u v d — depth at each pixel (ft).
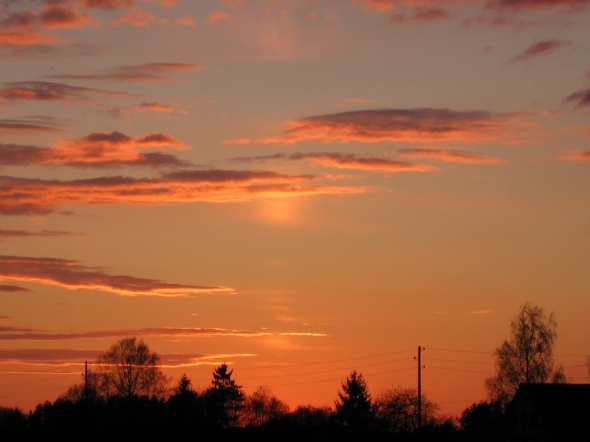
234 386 484.74
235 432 351.46
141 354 445.37
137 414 350.23
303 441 352.28
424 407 366.02
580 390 320.50
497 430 352.90
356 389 426.51
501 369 362.74
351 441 352.28
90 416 347.15
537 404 313.12
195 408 346.54
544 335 359.46
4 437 346.95
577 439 300.81
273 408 540.93
